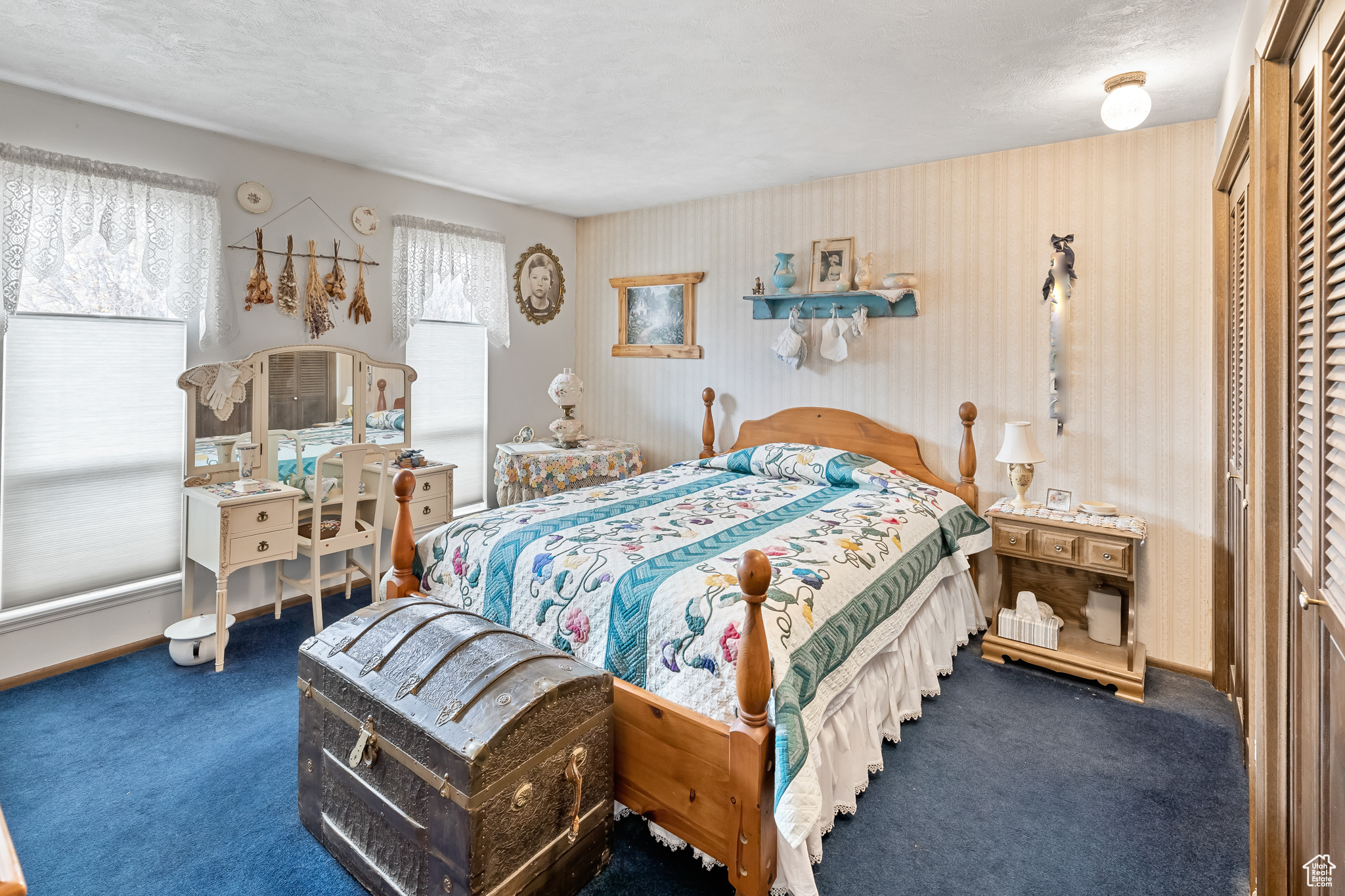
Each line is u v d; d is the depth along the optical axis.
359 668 1.75
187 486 3.14
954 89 2.62
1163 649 3.03
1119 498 3.10
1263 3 1.82
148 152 2.98
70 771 2.17
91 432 2.94
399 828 1.58
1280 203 1.42
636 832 1.97
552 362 4.95
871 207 3.74
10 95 2.62
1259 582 1.51
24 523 2.80
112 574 3.04
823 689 1.83
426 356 4.16
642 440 4.82
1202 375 2.90
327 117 2.99
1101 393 3.12
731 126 3.06
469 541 2.45
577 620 2.03
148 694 2.68
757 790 1.55
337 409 3.70
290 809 2.02
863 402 3.83
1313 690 1.24
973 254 3.44
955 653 3.17
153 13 2.11
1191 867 1.79
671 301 4.59
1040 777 2.19
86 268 2.86
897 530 2.67
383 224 3.87
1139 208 3.01
